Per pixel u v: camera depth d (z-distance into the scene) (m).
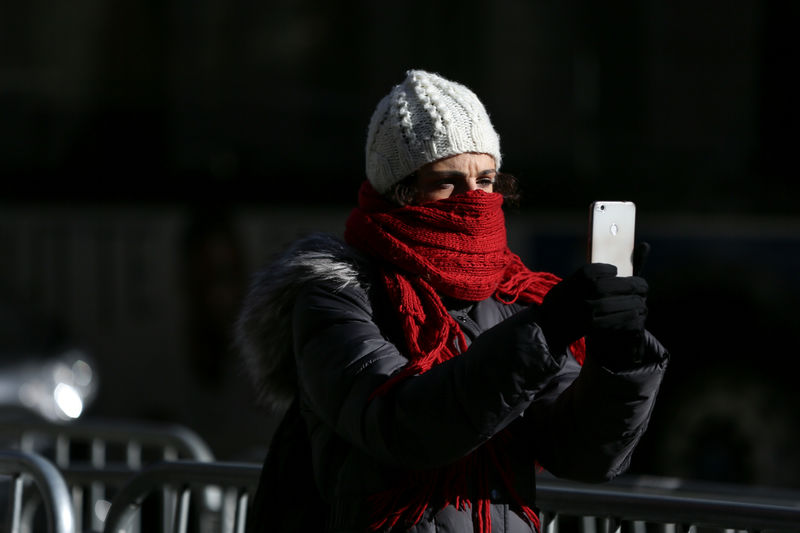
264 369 7.33
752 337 28.98
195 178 31.00
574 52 37.19
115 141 32.03
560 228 31.48
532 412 7.14
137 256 29.95
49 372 24.78
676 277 29.91
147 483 9.61
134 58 33.22
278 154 33.03
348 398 6.39
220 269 29.55
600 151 36.22
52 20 32.97
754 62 38.06
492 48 36.62
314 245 7.21
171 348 29.02
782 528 7.59
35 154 31.45
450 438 6.04
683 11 38.12
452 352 6.86
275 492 7.14
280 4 34.31
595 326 6.04
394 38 35.47
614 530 8.29
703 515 7.89
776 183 36.31
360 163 33.31
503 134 36.06
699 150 37.16
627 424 6.56
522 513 6.80
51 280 29.86
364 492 6.58
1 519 16.12
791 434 28.05
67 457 15.52
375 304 6.98
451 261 6.99
